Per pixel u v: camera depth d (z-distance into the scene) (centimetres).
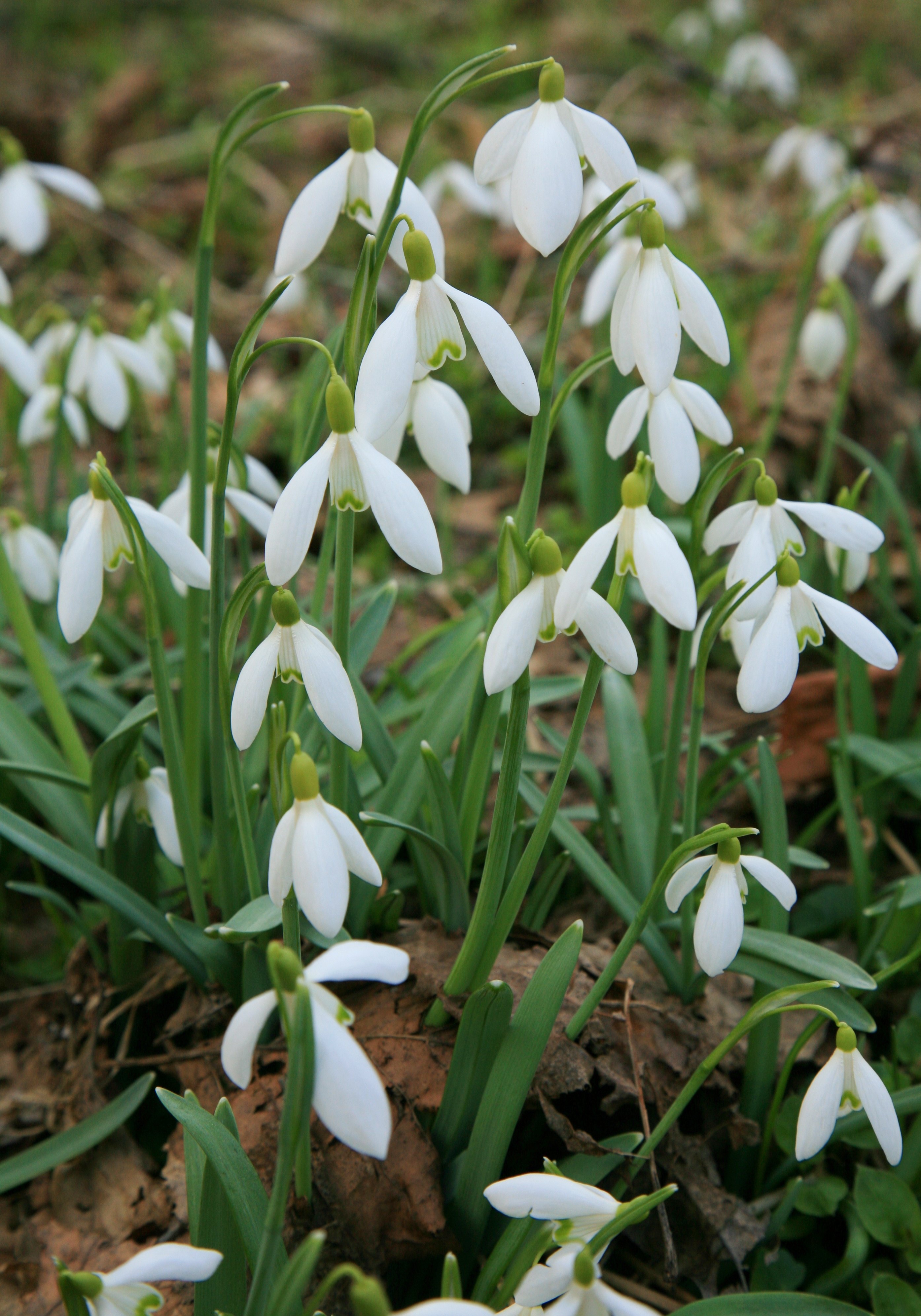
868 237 74
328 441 49
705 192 129
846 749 62
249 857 54
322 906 48
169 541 52
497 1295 52
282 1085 55
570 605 49
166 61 183
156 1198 57
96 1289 48
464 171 95
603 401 68
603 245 70
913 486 88
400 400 49
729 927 51
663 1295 55
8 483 96
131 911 56
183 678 61
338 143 157
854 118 106
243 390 105
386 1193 53
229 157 55
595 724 71
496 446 102
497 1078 52
